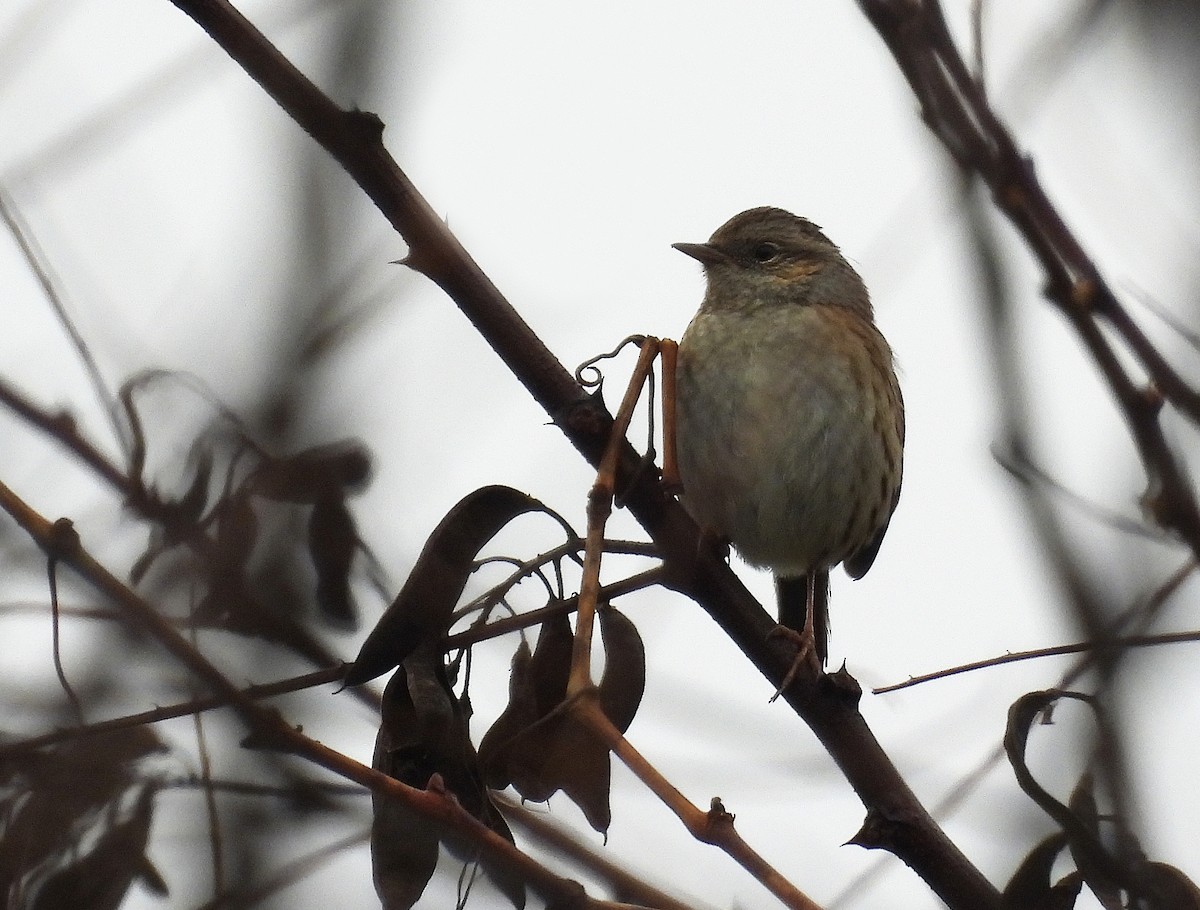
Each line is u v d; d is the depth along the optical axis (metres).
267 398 6.34
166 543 6.03
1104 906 5.74
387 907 5.77
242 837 5.55
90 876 5.40
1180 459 5.18
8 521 5.84
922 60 5.09
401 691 6.29
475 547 6.36
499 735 6.41
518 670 6.58
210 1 5.76
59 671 5.43
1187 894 5.65
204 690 5.46
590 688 4.98
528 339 6.48
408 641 6.26
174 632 5.40
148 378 6.23
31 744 5.43
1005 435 5.30
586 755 6.33
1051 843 6.00
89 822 5.45
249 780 5.67
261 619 6.07
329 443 6.32
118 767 5.46
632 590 6.76
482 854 5.71
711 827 4.59
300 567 6.18
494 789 6.43
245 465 6.16
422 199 6.25
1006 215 5.07
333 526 6.26
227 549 6.03
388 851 5.84
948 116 5.07
